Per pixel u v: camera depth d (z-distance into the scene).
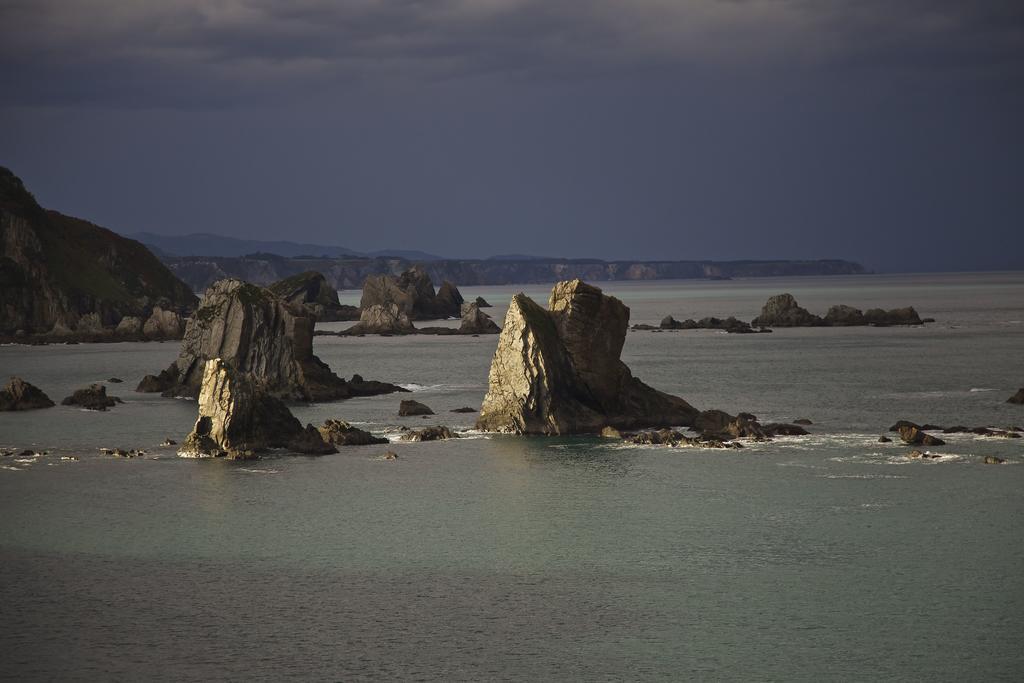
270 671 56.75
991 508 86.56
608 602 66.25
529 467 104.81
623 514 86.69
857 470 101.50
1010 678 55.16
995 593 66.75
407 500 92.12
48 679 55.94
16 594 68.62
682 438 117.19
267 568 73.44
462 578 71.06
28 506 91.12
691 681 55.28
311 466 106.81
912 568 71.81
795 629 61.66
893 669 56.38
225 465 107.75
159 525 84.75
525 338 124.06
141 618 64.25
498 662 57.75
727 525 83.06
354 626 62.78
